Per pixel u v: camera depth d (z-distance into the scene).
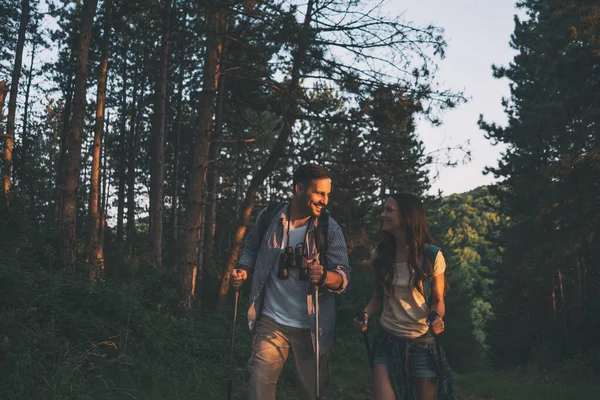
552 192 18.23
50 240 8.72
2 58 30.16
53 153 34.84
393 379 3.48
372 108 12.30
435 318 3.32
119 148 34.56
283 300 3.68
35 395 4.41
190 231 11.76
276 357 3.61
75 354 5.43
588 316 22.66
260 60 13.31
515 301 28.70
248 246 3.85
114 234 17.48
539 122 19.50
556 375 15.49
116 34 24.72
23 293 5.84
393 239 3.59
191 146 25.00
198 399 6.04
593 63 17.08
